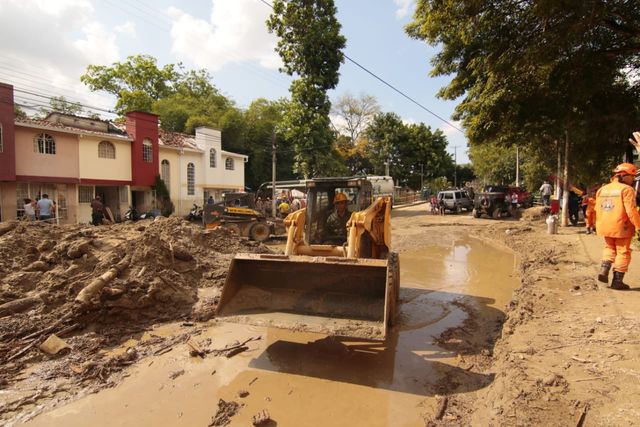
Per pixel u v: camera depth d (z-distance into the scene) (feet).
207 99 136.77
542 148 66.59
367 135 170.40
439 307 23.53
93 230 29.76
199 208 85.81
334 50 87.04
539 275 26.00
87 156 71.20
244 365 15.90
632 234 20.02
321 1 85.30
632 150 41.88
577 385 11.44
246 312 16.33
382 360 16.29
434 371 15.26
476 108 43.39
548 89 38.06
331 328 14.44
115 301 20.20
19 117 65.10
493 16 33.22
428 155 175.52
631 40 35.14
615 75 37.81
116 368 15.61
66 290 20.62
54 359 16.39
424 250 44.55
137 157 79.36
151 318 20.98
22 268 22.29
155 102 122.11
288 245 19.39
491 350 17.10
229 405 12.98
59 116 71.46
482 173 138.82
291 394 13.67
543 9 28.96
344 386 14.19
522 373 12.57
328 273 16.66
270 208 78.07
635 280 21.58
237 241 35.17
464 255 41.19
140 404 13.15
